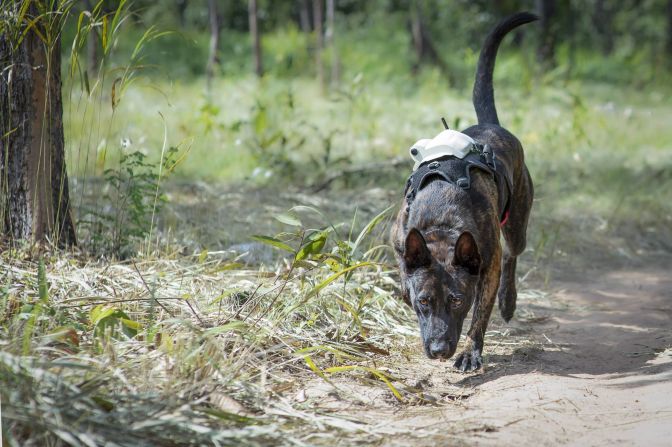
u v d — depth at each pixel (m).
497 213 4.94
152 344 4.21
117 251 5.81
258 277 5.39
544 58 19.55
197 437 3.23
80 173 9.27
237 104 14.82
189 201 8.27
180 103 14.62
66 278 4.88
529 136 12.53
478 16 26.69
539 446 3.47
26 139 5.36
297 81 19.12
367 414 3.85
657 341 5.22
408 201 4.88
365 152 11.66
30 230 5.40
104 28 5.22
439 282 4.34
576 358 4.93
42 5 5.11
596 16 35.34
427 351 4.31
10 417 3.06
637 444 3.45
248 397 3.81
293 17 30.80
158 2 26.34
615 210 8.97
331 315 5.09
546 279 6.88
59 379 3.30
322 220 7.61
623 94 21.73
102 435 3.12
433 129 13.09
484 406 4.03
